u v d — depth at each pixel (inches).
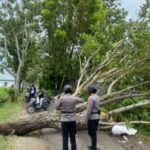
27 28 1804.9
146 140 584.7
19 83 1791.3
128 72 706.2
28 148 483.2
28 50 1820.9
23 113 860.6
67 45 1422.2
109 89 690.8
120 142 561.0
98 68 711.7
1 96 1482.5
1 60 1918.1
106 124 623.8
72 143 445.4
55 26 1440.7
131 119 677.3
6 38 1895.9
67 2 1428.4
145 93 676.1
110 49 748.6
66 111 438.6
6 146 484.1
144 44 703.1
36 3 1749.5
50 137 572.7
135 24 753.0
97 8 1423.5
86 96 695.7
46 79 1455.5
